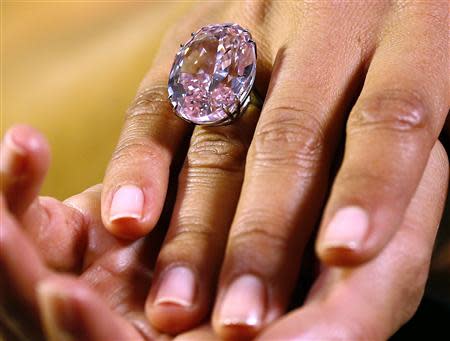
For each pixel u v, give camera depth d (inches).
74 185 14.5
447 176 11.1
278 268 9.8
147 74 12.7
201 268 10.3
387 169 9.7
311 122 10.7
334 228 9.3
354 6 11.6
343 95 11.1
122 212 10.9
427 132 10.1
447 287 12.4
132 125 11.9
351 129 10.1
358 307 9.4
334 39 11.4
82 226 11.2
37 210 10.6
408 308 10.1
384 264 9.8
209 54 11.4
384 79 10.5
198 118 11.4
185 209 11.0
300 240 10.0
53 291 8.8
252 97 12.0
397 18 11.4
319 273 9.9
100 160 14.5
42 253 10.8
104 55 15.9
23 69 16.2
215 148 11.6
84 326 8.9
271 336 9.2
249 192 10.3
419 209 10.4
